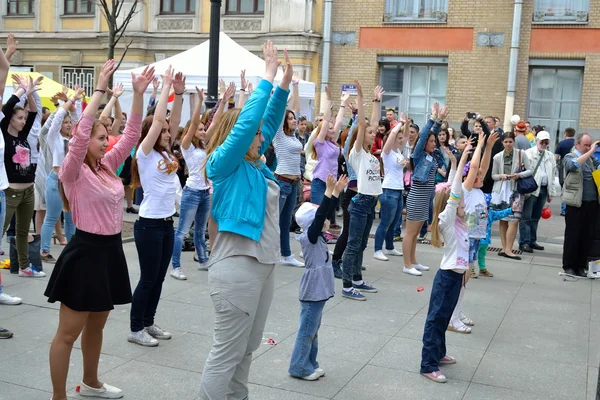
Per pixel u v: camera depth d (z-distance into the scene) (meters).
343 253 7.83
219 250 3.83
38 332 5.70
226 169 3.77
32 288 6.98
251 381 4.86
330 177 4.73
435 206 5.24
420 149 8.26
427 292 7.61
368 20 18.47
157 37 19.67
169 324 6.05
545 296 7.74
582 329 6.50
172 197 5.58
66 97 7.73
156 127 5.51
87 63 20.41
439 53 18.06
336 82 18.86
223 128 3.95
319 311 4.89
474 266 8.57
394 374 5.12
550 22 17.27
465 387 4.93
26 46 20.89
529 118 18.00
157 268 5.46
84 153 4.13
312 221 4.82
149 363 5.12
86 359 4.45
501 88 17.62
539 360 5.57
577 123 17.64
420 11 18.16
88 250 4.18
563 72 17.61
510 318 6.79
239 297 3.77
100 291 4.19
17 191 6.98
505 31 17.45
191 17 19.41
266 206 3.88
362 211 7.11
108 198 4.24
